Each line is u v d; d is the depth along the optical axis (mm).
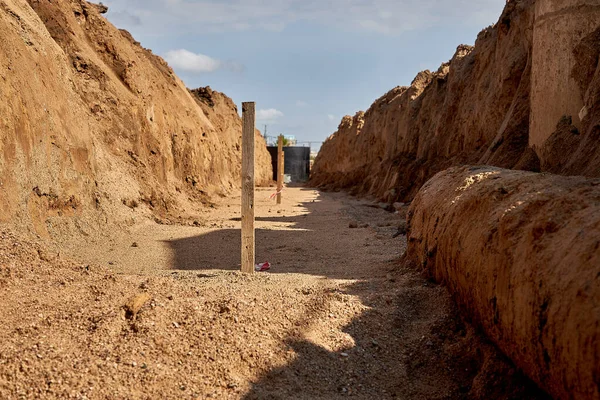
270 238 10633
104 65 15148
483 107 16750
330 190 40375
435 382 3949
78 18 15477
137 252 8469
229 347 4000
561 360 2768
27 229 7133
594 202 3285
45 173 8305
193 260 8023
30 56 8898
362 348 4332
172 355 3854
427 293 5270
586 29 7914
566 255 2973
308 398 3568
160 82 20266
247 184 6742
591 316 2539
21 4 10469
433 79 26438
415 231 6660
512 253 3580
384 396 3754
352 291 5586
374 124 38094
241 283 5898
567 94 8133
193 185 19625
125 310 4352
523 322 3238
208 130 26000
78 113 10852
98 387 3379
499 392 3553
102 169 11570
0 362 3475
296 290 5504
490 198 4453
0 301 4387
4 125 7152
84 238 8820
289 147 68438
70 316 4246
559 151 7996
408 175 22656
